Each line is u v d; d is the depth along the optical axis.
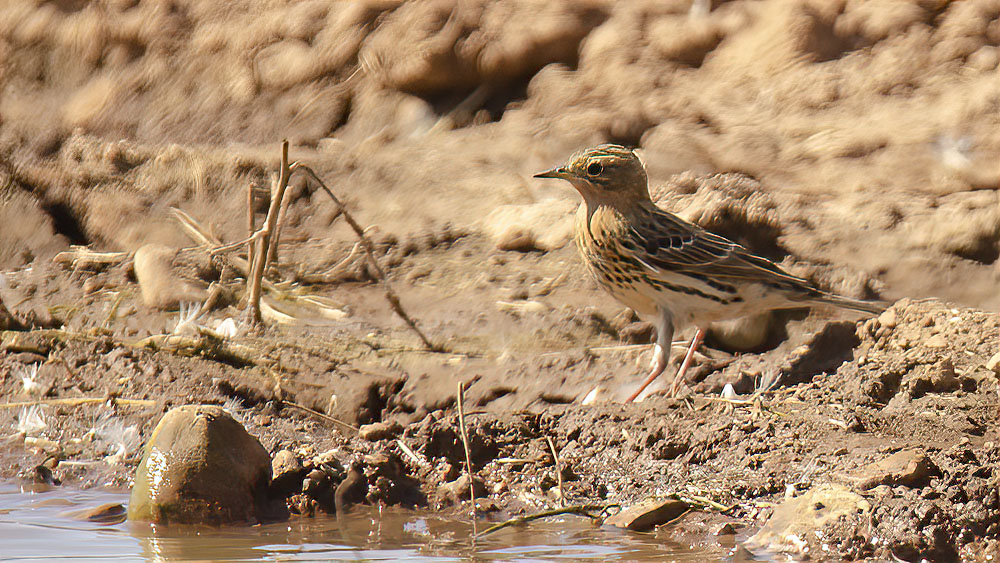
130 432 10.44
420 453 9.70
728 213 13.01
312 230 14.48
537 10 16.06
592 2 16.11
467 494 9.20
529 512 8.92
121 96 17.28
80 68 17.81
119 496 9.45
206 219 14.86
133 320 12.68
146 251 13.39
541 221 13.79
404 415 10.65
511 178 14.85
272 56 16.92
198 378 11.15
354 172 15.18
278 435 10.03
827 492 8.20
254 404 10.88
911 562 7.72
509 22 16.05
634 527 8.48
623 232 10.93
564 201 14.14
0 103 17.64
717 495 8.78
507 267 13.38
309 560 7.85
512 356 11.47
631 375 10.99
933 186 13.66
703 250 10.81
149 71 17.39
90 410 10.80
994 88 14.48
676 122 14.96
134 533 8.53
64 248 14.80
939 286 12.48
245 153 15.45
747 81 15.30
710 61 15.59
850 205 13.34
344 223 14.52
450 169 15.07
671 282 10.84
